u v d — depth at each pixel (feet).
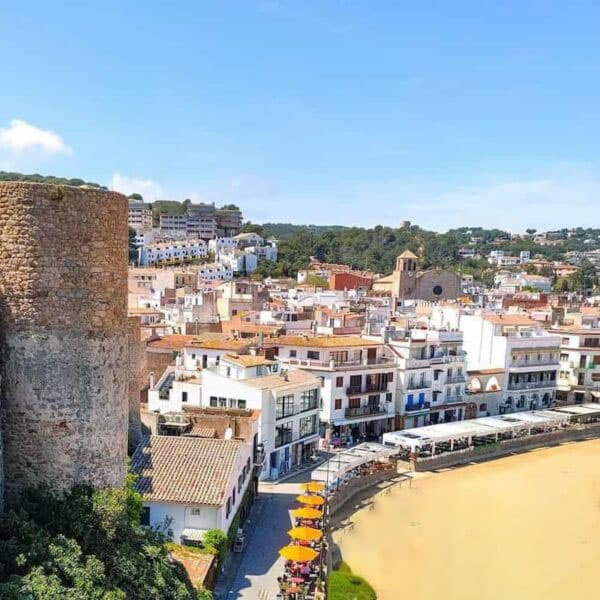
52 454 67.15
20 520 61.87
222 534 135.13
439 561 175.94
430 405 318.65
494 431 287.28
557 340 382.01
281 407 230.27
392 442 262.67
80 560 62.64
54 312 66.18
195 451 154.40
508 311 491.72
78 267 66.95
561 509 223.71
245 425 187.62
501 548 187.32
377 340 313.12
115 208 70.33
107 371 70.28
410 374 308.40
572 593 160.56
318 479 207.62
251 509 186.50
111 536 67.15
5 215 64.39
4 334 65.67
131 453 150.82
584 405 355.97
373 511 213.87
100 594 59.57
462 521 208.44
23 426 66.64
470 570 171.12
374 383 296.71
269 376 240.32
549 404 381.40
